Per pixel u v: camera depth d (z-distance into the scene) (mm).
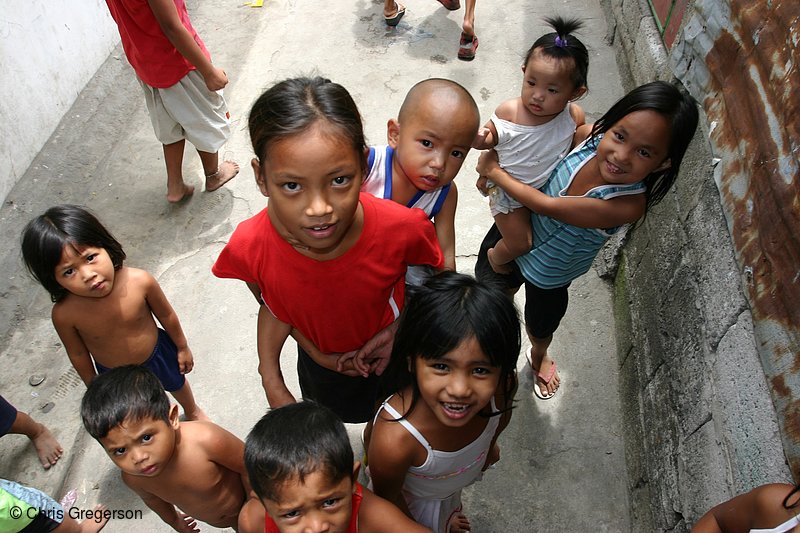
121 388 1627
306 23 4711
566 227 1969
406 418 1458
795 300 1510
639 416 2410
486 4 4746
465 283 1364
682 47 2477
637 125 1630
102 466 2535
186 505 1885
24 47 3488
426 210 1704
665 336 2311
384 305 1611
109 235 2098
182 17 3012
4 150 3367
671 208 2463
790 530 1184
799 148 1571
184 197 3557
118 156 3867
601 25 4453
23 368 2855
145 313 2242
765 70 1827
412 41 4461
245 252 1498
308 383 1978
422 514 1800
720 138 2086
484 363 1308
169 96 3066
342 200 1211
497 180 2043
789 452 1423
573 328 2904
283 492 1229
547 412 2621
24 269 3180
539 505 2359
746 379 1679
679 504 1942
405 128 1555
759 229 1729
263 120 1172
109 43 4352
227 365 2855
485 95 4012
